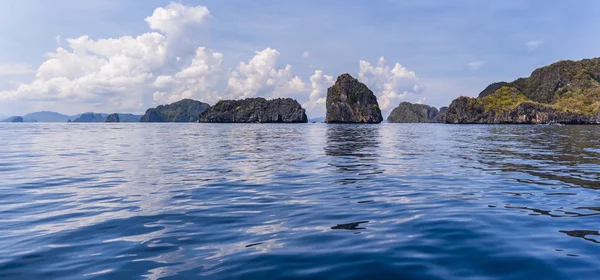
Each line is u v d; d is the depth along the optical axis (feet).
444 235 23.40
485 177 47.85
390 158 72.33
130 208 31.42
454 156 76.02
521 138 152.66
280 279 16.93
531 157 73.10
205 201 34.14
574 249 20.40
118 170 55.21
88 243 22.27
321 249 21.03
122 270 18.06
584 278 16.60
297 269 18.11
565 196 35.37
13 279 17.06
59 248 21.36
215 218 28.12
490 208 30.60
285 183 43.86
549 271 17.46
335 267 18.31
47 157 74.69
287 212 29.99
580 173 50.85
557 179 45.88
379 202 33.45
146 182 44.65
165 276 17.26
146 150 92.02
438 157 74.23
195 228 25.50
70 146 105.70
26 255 20.24
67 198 35.50
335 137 166.40
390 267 18.26
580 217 27.35
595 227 24.66
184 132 236.43
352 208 31.22
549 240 22.06
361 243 22.03
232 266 18.51
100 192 38.50
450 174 50.70
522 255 19.62
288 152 86.07
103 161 67.46
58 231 24.75
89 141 130.93
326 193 37.76
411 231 24.40
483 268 17.99
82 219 27.89
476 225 25.53
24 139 141.90
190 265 18.69
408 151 88.79
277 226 25.95
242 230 24.99
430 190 39.09
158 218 28.14
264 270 17.98
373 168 57.36
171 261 19.25
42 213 29.73
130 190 39.58
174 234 24.08
